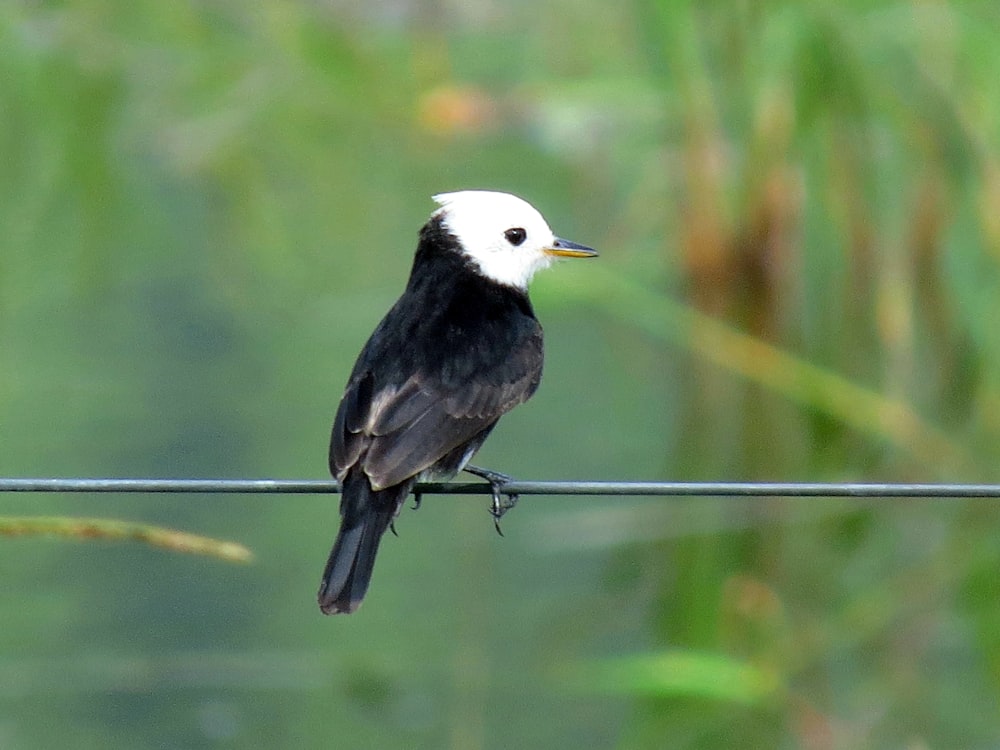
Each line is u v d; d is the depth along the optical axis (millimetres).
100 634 15742
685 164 15250
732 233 15109
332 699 15016
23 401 20219
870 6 14672
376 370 9070
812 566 15328
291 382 21391
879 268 14906
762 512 15492
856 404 14984
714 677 13789
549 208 18328
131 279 20984
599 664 14094
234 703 14969
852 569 15305
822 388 15008
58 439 19422
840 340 15094
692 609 15211
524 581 16688
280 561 17359
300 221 18891
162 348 21750
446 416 8914
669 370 17594
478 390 9125
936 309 14945
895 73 14758
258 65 17000
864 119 14727
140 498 18438
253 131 17578
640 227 15875
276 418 20328
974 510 15281
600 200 16125
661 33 15086
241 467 18859
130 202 18016
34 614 15930
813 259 15078
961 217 14828
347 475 8578
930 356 15039
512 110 17141
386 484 8484
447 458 9062
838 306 15070
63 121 16422
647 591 15750
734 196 15109
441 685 15094
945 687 14758
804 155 14836
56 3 16109
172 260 21125
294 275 20078
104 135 16578
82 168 16750
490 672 15125
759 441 15844
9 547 16984
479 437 9234
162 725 14633
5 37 16016
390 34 17344
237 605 16297
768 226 14977
